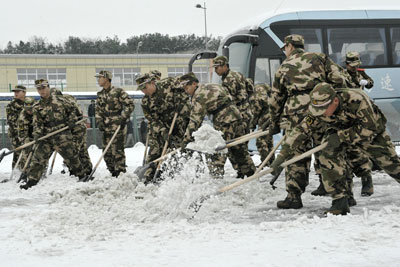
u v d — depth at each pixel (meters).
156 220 5.74
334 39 15.70
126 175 8.04
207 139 6.49
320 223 5.21
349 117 5.27
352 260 3.89
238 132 8.02
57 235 5.17
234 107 8.05
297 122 5.98
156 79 10.82
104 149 10.67
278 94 6.28
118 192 7.59
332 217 5.43
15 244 4.86
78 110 11.19
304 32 15.56
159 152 9.75
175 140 9.75
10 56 50.22
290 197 6.41
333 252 4.14
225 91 8.05
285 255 4.11
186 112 9.67
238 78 9.57
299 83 5.99
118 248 4.55
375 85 15.85
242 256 4.12
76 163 10.45
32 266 4.05
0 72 49.94
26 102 11.33
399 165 5.63
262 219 5.77
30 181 9.86
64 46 78.75
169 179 6.71
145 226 5.46
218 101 7.91
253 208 6.50
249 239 4.72
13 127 12.61
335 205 5.68
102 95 10.62
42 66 50.75
